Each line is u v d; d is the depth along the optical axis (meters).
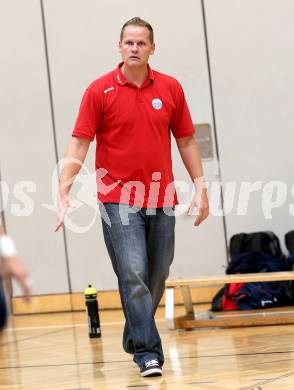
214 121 17.70
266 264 16.05
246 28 17.50
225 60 17.62
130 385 9.31
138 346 9.65
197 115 17.75
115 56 18.28
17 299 18.83
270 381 8.79
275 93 17.41
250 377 9.13
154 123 9.77
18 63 18.75
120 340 13.29
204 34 17.70
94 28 18.33
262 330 13.10
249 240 16.94
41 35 18.62
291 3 17.30
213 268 17.72
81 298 18.58
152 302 9.91
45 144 18.69
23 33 18.70
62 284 18.69
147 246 9.98
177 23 17.83
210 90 17.70
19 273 4.72
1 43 18.83
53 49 18.56
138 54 9.62
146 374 9.60
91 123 9.77
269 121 17.45
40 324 16.69
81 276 18.58
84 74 18.42
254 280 13.85
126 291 9.53
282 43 17.36
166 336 13.30
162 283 10.19
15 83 18.80
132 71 9.73
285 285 15.98
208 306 17.06
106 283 18.44
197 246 17.80
